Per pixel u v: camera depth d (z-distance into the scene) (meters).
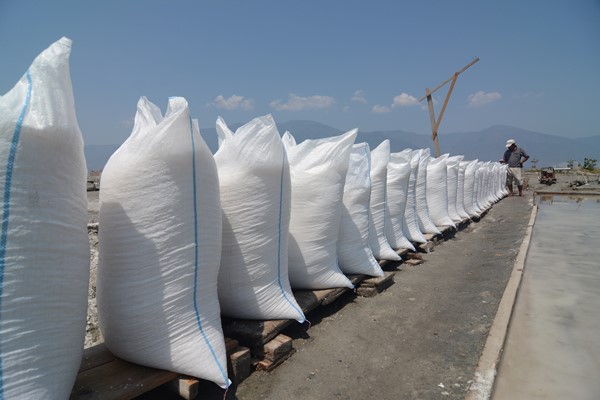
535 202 10.08
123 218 1.74
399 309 3.17
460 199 7.07
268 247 2.37
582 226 6.58
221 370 1.84
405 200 4.51
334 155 2.91
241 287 2.33
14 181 1.27
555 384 2.10
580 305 3.14
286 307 2.43
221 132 2.58
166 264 1.77
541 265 4.30
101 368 1.81
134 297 1.75
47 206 1.36
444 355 2.44
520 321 2.88
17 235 1.27
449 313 3.10
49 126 1.33
